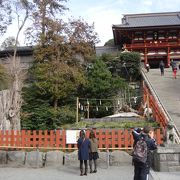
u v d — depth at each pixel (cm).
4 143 2033
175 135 1820
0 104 2450
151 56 5850
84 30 3506
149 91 3288
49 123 2939
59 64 3247
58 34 3381
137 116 2755
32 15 4038
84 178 1489
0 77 3312
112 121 2703
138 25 5666
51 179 1475
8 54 4394
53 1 3719
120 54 4200
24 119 2920
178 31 5772
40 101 3184
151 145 1130
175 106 2791
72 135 2012
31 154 1861
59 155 1862
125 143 1959
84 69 3541
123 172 1633
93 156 1639
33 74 3512
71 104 3294
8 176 1559
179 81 3903
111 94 3391
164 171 1561
